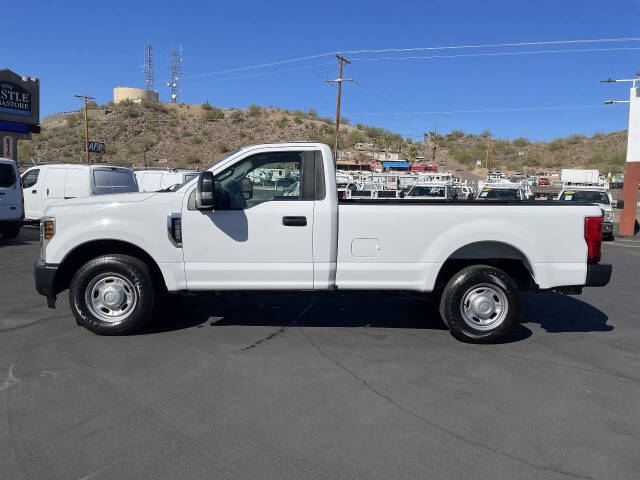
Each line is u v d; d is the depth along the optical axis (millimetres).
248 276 5766
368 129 122000
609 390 4602
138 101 86562
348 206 5758
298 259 5754
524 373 4980
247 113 91500
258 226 5711
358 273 5781
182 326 6320
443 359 5332
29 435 3643
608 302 8250
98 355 5262
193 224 5723
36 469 3223
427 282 5797
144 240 5734
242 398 4289
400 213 5742
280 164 5797
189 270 5758
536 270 5789
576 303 8141
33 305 7203
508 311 5777
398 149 115312
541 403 4297
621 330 6586
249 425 3820
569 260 5801
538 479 3191
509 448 3553
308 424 3850
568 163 111812
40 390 4402
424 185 22547
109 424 3814
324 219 5703
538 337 6191
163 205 5746
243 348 5547
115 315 5871
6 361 5070
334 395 4379
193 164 68562
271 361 5164
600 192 19875
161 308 7148
